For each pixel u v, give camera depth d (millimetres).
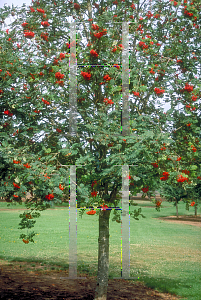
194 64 6488
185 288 8602
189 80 6277
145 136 5160
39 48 6488
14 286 8188
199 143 6145
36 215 7059
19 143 6160
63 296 7527
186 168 5449
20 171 5273
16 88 5934
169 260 11992
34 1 6492
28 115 5949
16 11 6453
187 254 13086
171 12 6637
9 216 25484
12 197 5566
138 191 6039
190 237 17312
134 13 6660
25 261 11273
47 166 5336
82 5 7035
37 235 17109
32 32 6039
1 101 5719
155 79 6145
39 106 5965
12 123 5816
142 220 24906
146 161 5504
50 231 18547
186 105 6293
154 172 5645
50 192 5250
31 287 8141
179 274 10008
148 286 8773
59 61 5926
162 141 5223
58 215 27125
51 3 6762
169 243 15477
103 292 7254
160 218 26359
